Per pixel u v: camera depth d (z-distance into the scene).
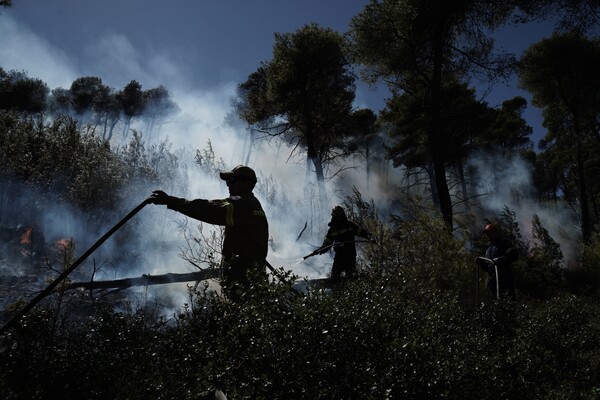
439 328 4.20
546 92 26.64
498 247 8.24
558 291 10.55
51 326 3.38
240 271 3.86
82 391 2.83
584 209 25.30
